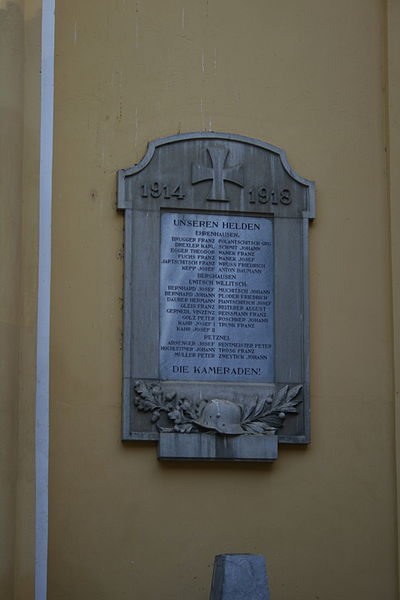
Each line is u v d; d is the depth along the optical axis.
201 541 9.84
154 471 9.86
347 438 10.24
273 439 9.93
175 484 9.88
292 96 10.66
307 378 10.17
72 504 9.69
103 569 9.65
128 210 10.10
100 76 10.34
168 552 9.77
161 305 10.06
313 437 10.19
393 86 10.76
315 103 10.70
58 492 9.68
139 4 10.52
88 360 9.90
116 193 10.15
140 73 10.41
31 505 8.83
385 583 10.09
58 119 10.20
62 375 9.84
